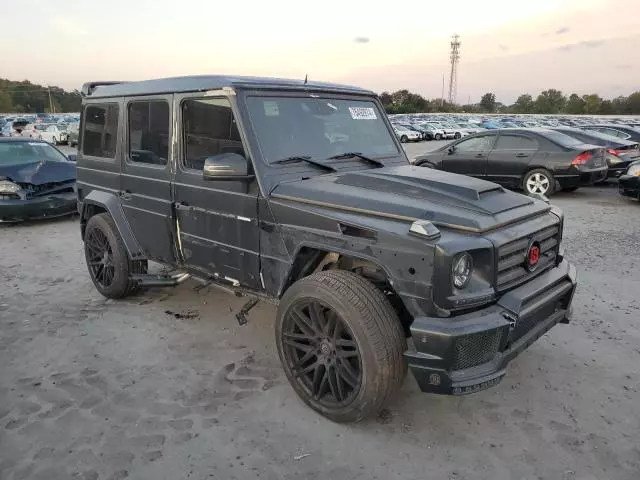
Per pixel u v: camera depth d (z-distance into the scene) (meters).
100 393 3.75
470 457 3.06
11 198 9.04
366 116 4.58
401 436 3.25
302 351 3.58
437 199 3.31
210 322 4.93
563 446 3.15
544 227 3.43
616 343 4.45
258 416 3.46
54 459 3.05
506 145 12.05
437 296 2.89
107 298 5.55
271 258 3.71
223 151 3.90
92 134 5.41
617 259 6.81
